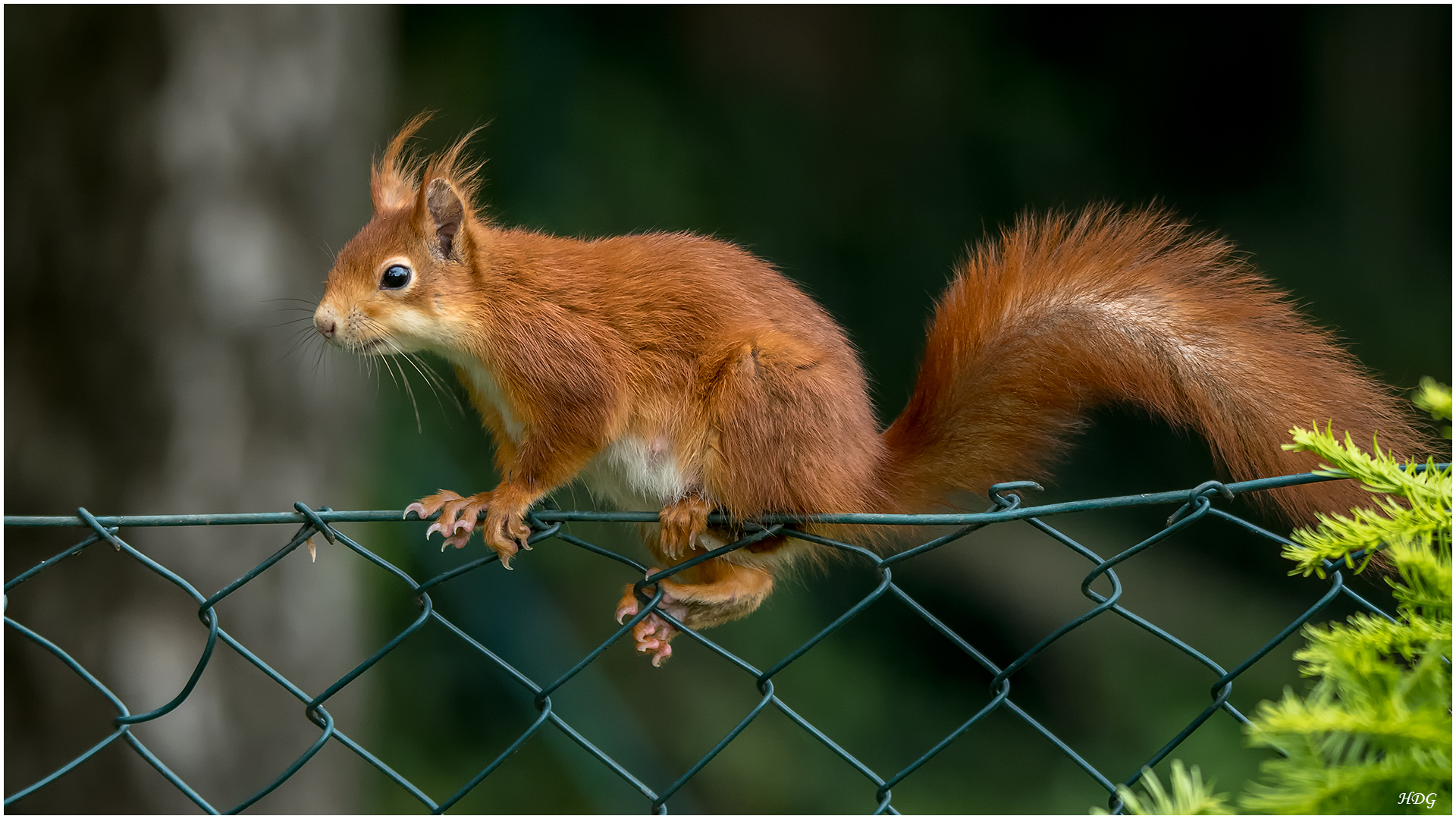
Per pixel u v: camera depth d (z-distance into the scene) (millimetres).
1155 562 15312
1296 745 3037
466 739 13148
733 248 6539
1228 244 5727
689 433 6020
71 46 9742
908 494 6133
